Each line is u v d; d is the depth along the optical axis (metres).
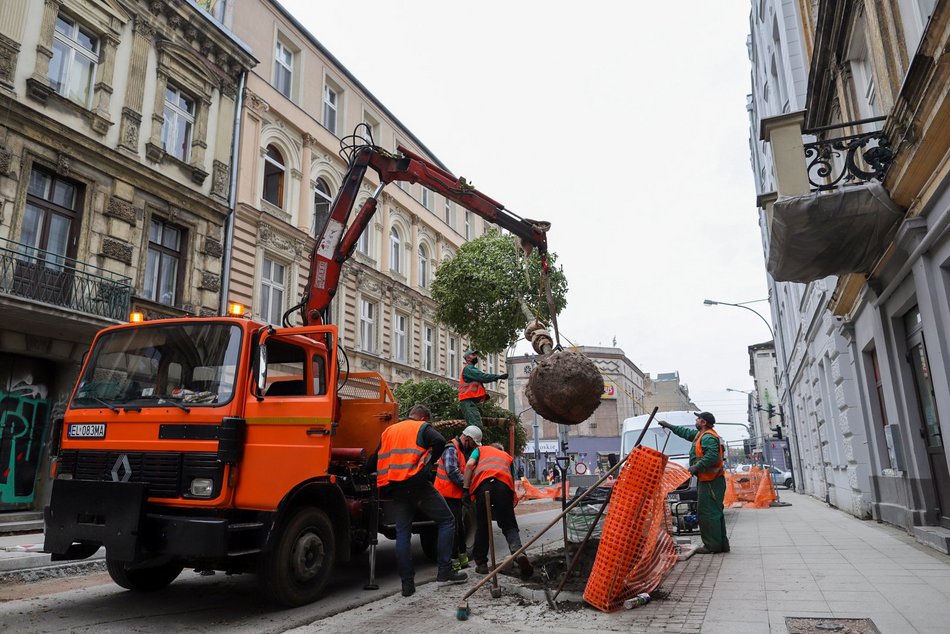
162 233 15.23
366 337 22.95
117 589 6.84
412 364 25.34
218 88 17.06
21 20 12.32
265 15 19.44
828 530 10.23
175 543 5.25
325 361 6.70
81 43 13.84
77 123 13.28
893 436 9.21
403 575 6.29
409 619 5.32
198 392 5.80
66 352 12.52
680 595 5.59
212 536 5.16
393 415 8.71
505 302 14.78
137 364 6.21
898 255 7.59
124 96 14.41
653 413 5.58
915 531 8.38
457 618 5.23
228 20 17.98
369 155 9.08
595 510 7.73
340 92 23.12
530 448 52.31
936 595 5.16
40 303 11.03
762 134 7.44
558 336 7.45
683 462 12.38
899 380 8.97
